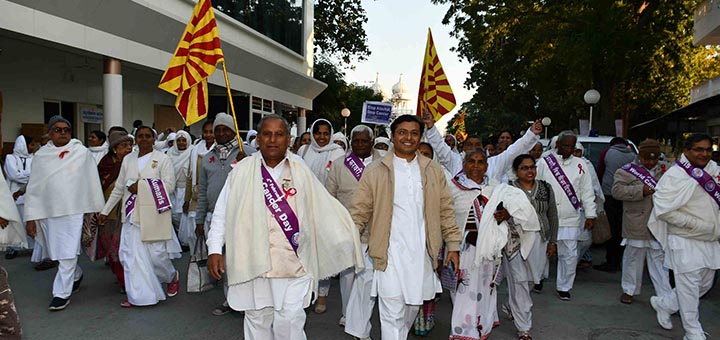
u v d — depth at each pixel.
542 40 20.42
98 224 6.38
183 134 9.36
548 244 5.68
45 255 6.38
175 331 5.39
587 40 17.22
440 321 5.87
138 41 13.66
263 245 3.54
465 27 22.06
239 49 18.53
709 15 15.84
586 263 8.51
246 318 3.86
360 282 4.75
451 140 12.00
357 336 4.78
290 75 24.12
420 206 4.12
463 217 4.91
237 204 3.62
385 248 4.02
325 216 3.88
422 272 4.06
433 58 6.98
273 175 3.80
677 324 5.78
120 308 6.10
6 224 4.92
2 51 13.48
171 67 6.06
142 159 6.22
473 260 4.80
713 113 17.39
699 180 4.79
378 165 4.14
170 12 14.19
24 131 13.78
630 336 5.38
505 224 4.81
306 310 6.23
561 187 6.72
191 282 6.18
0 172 4.95
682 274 4.93
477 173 5.07
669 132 20.38
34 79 14.57
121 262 6.10
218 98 20.89
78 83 16.14
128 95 18.50
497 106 34.31
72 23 11.45
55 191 5.84
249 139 9.42
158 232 6.07
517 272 5.08
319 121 7.02
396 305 4.04
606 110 20.77
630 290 6.50
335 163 5.89
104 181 6.73
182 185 9.27
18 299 6.36
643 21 18.81
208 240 3.73
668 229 5.06
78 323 5.57
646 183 6.18
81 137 16.38
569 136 6.83
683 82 27.23
